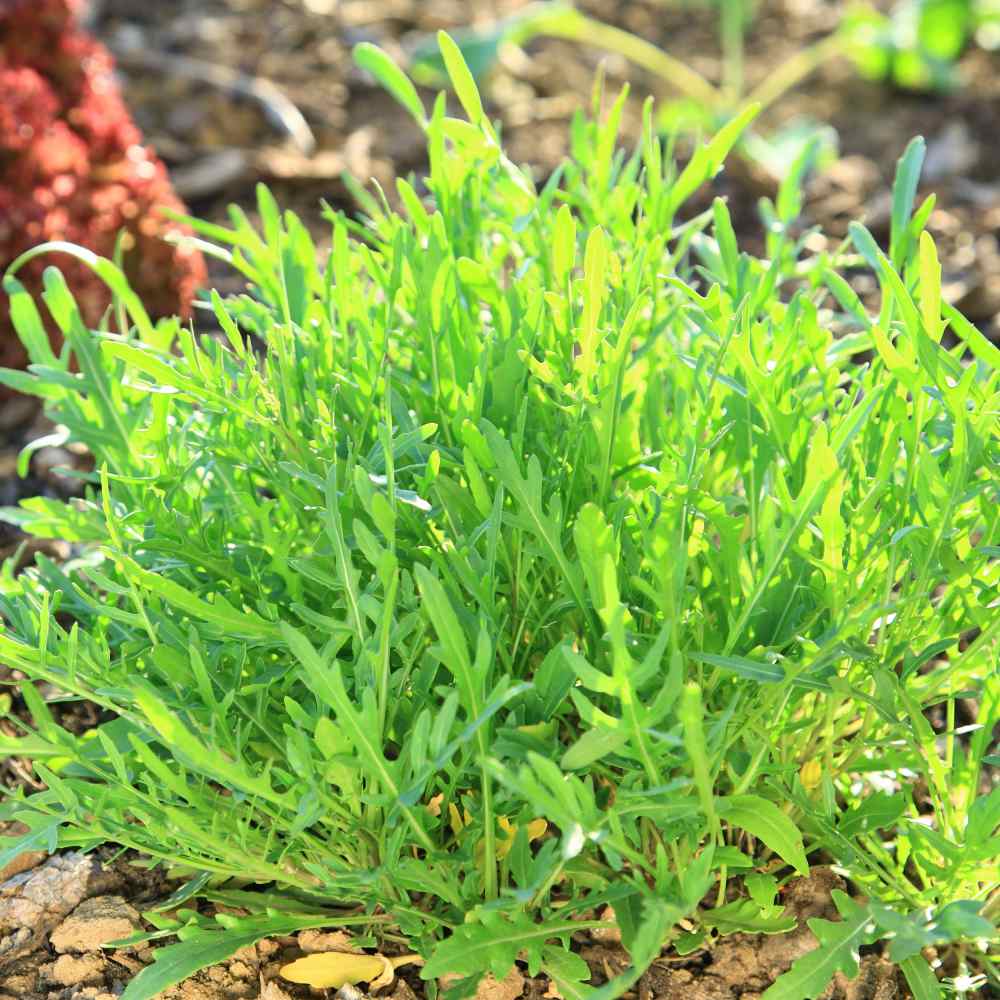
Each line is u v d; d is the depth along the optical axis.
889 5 2.46
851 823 1.21
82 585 1.28
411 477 1.21
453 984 1.21
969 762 1.21
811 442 1.22
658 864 1.15
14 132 1.47
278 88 2.08
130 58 2.07
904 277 1.29
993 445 1.21
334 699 1.13
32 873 1.25
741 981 1.20
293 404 1.22
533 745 1.16
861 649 1.17
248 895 1.22
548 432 1.21
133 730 1.21
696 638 1.18
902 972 1.21
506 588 1.21
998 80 2.21
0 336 1.48
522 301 1.25
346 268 1.26
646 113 1.28
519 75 2.20
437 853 1.17
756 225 1.81
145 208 1.51
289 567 1.20
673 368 1.30
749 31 2.43
